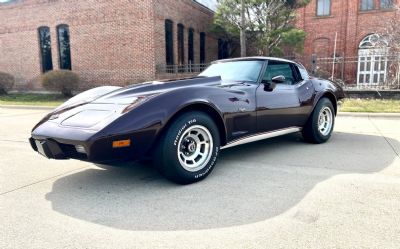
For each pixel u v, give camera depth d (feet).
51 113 11.28
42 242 6.77
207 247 6.45
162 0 47.16
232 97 11.15
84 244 6.66
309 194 9.01
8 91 54.39
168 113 9.30
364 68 63.67
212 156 10.48
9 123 25.00
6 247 6.61
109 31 48.19
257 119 12.10
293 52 55.31
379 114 24.98
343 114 25.88
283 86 13.58
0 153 14.82
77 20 50.42
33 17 54.13
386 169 11.15
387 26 51.06
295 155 13.38
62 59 53.52
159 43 46.73
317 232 6.91
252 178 10.52
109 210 8.30
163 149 9.41
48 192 9.68
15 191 9.82
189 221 7.59
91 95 11.96
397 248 6.25
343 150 14.16
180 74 50.14
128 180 10.61
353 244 6.41
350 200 8.50
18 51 56.54
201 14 59.41
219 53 68.13
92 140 8.50
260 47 51.19
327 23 66.64
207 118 10.24
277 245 6.45
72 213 8.17
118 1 46.98
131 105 9.33
